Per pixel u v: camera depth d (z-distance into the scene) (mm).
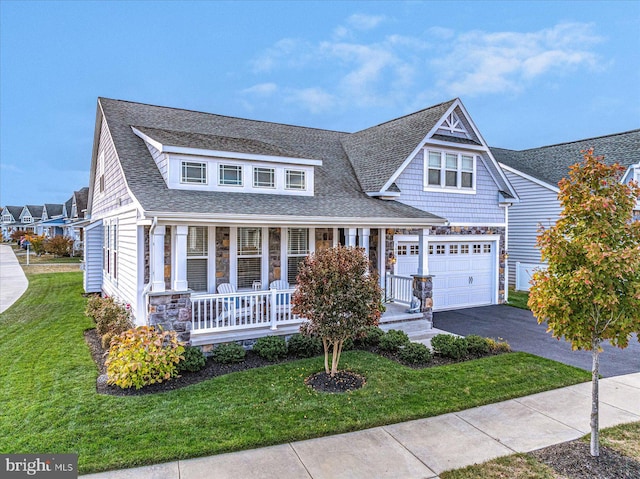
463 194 13828
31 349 8484
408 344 8125
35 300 14633
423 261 10938
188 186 9734
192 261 9992
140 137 11516
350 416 5488
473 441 4949
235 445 4699
